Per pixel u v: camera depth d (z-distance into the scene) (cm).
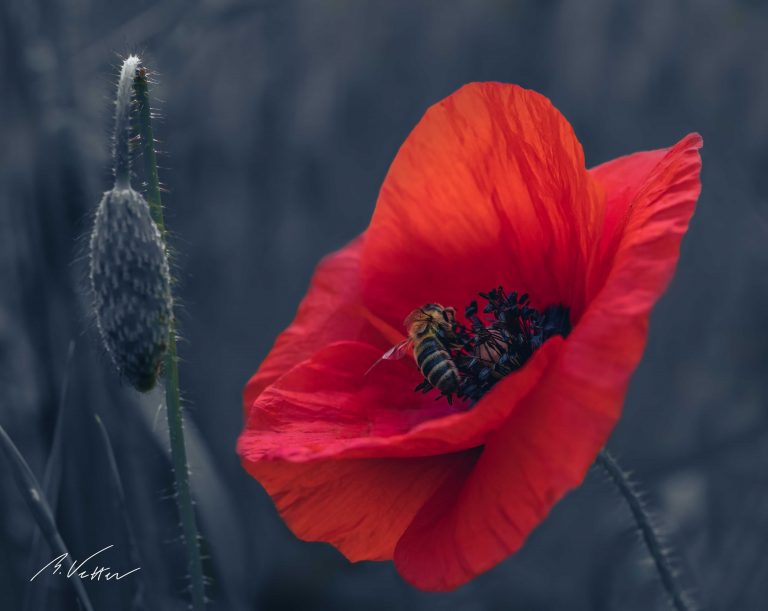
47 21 46
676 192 34
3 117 46
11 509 46
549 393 33
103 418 44
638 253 33
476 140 36
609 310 33
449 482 35
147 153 34
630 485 36
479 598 51
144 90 34
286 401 36
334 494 35
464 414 33
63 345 44
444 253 37
